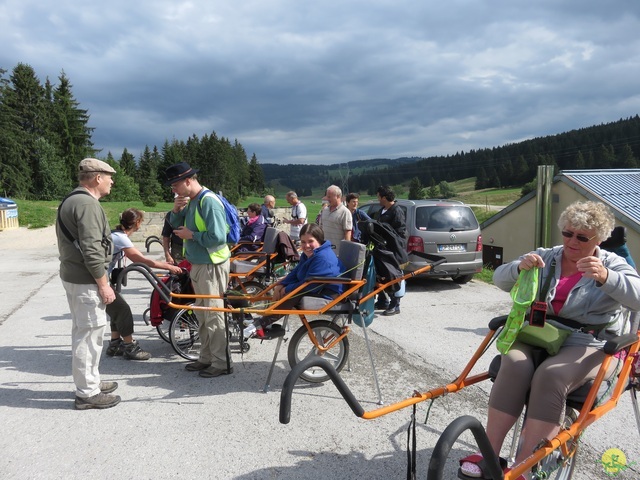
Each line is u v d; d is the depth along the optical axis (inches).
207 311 182.2
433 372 193.9
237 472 123.6
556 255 114.1
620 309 108.6
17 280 386.3
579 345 104.4
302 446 136.3
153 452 132.5
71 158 2432.3
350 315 180.2
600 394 102.7
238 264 270.5
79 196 147.8
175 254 310.2
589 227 102.8
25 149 1927.9
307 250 184.4
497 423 97.8
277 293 185.8
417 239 353.1
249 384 179.8
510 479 78.2
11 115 1952.5
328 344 180.4
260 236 340.8
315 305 173.0
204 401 164.9
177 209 195.0
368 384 181.6
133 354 202.2
